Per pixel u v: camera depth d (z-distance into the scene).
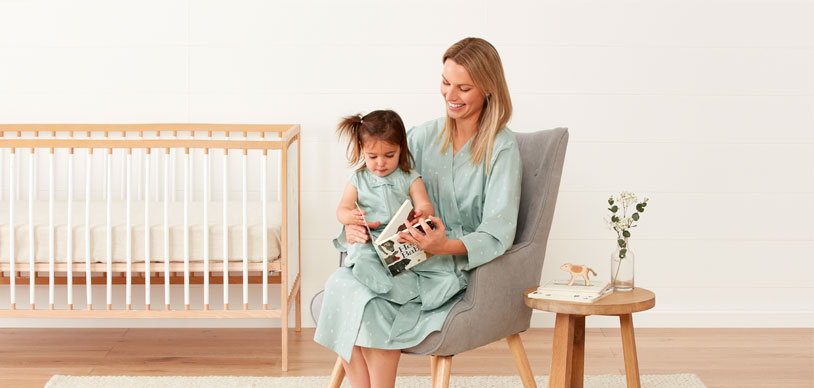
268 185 2.97
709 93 2.95
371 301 1.71
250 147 2.41
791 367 2.49
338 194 2.96
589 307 1.72
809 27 2.94
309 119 2.94
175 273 2.93
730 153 2.97
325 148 2.95
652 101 2.95
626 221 1.92
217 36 2.91
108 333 2.88
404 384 2.31
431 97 2.94
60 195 2.95
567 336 1.77
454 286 1.76
